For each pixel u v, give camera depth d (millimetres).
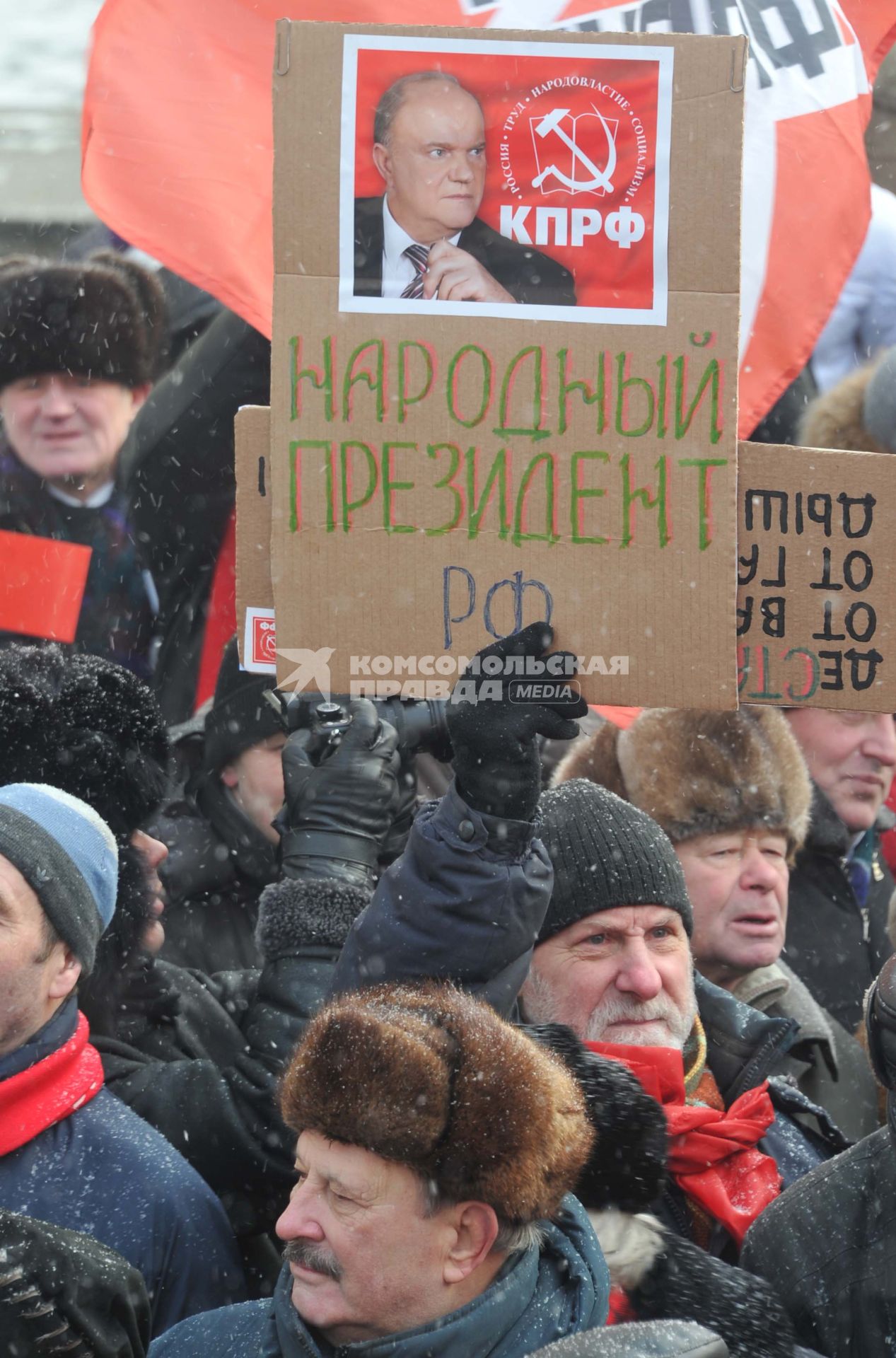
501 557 7301
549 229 7305
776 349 11484
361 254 7301
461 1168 5770
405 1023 5980
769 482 7477
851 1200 7352
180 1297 7520
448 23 11258
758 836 10641
